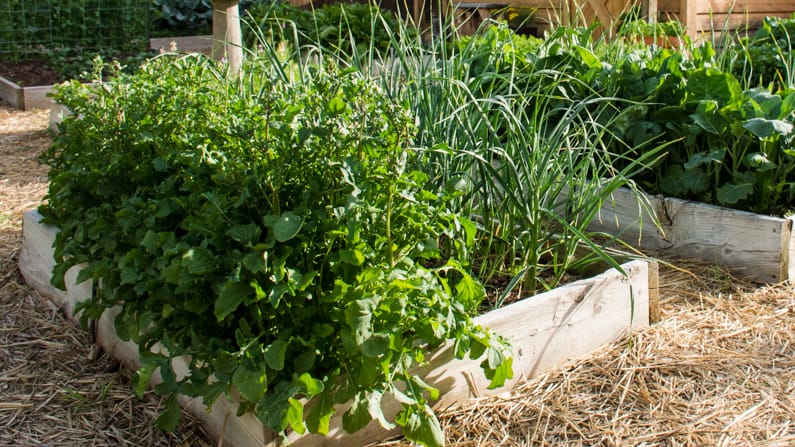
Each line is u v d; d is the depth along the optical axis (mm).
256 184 2479
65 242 3414
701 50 4840
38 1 10461
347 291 2373
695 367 3008
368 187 2416
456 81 3113
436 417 2578
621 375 2959
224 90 3346
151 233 2623
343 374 2430
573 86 4750
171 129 3105
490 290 3285
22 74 9945
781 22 6141
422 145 3246
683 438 2602
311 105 2580
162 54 3801
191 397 2510
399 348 2352
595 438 2607
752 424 2672
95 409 2871
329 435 2439
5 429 2744
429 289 2439
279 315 2453
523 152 3154
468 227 2652
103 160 3336
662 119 4449
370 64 3551
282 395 2236
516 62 4969
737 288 3721
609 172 4602
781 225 3703
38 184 5750
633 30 5996
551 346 2971
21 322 3607
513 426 2676
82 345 3381
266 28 8547
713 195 4207
